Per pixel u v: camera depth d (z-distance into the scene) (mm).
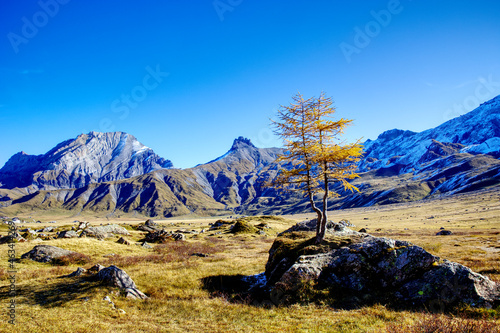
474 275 15516
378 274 17984
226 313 15953
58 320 13938
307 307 16250
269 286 21312
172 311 16359
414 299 15859
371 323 13320
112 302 17172
